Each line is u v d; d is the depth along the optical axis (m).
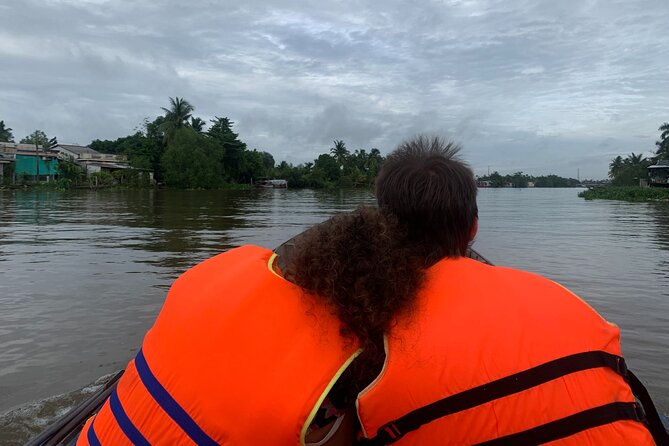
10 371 4.07
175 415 1.08
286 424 1.01
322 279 1.07
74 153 68.19
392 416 1.03
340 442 1.18
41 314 5.64
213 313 1.13
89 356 4.40
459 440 0.99
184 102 71.06
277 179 95.06
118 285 7.10
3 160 51.91
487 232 15.66
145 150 69.94
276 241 12.41
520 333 1.02
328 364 1.04
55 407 3.47
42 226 15.83
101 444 1.18
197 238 12.98
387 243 1.12
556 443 0.96
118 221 18.02
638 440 0.98
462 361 0.99
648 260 9.74
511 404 0.97
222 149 74.69
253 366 1.05
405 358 1.00
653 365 4.24
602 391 1.00
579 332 1.05
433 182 1.25
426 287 1.11
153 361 1.17
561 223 19.36
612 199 49.09
